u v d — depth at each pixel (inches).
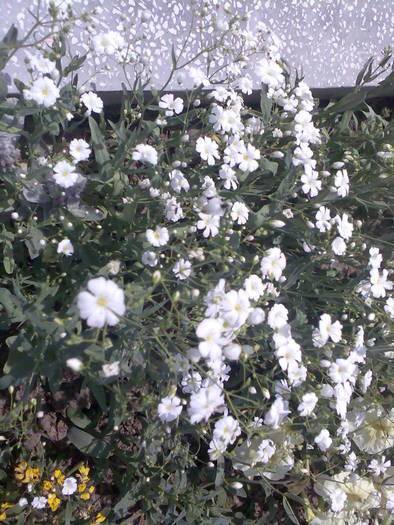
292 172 14.4
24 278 13.4
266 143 16.4
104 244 13.8
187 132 16.4
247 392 14.1
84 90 15.3
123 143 12.9
